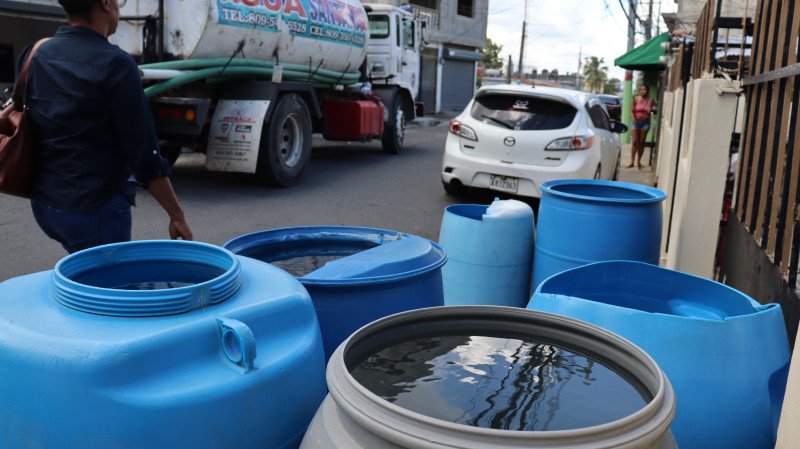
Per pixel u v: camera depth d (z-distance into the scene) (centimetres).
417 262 204
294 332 142
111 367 116
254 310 136
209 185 909
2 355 121
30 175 243
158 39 757
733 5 808
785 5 312
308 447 117
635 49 1777
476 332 156
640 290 232
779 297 281
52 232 253
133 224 674
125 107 236
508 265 340
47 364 117
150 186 256
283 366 133
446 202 873
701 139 416
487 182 772
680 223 444
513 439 96
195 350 125
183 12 748
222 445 124
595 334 146
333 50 1030
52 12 1555
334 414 118
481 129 772
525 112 762
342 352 126
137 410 117
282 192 892
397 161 1286
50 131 236
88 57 231
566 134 735
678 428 175
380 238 248
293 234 248
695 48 641
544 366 142
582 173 732
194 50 754
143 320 126
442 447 97
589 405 125
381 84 1377
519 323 156
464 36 3350
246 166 827
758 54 373
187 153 1210
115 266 165
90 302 128
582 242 305
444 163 804
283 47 887
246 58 827
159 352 121
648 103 1381
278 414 132
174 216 266
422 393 128
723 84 409
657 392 119
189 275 170
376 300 188
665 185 711
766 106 345
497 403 124
